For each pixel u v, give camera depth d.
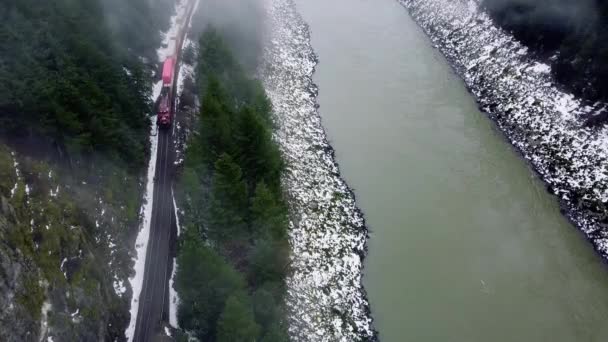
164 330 35.00
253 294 34.88
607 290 42.81
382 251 45.50
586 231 47.47
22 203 31.17
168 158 49.72
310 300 40.69
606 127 52.53
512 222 48.47
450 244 46.03
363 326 39.59
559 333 39.09
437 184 52.53
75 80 42.47
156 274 39.34
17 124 36.06
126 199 42.81
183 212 43.03
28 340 25.83
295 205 48.47
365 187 52.16
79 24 49.78
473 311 40.41
